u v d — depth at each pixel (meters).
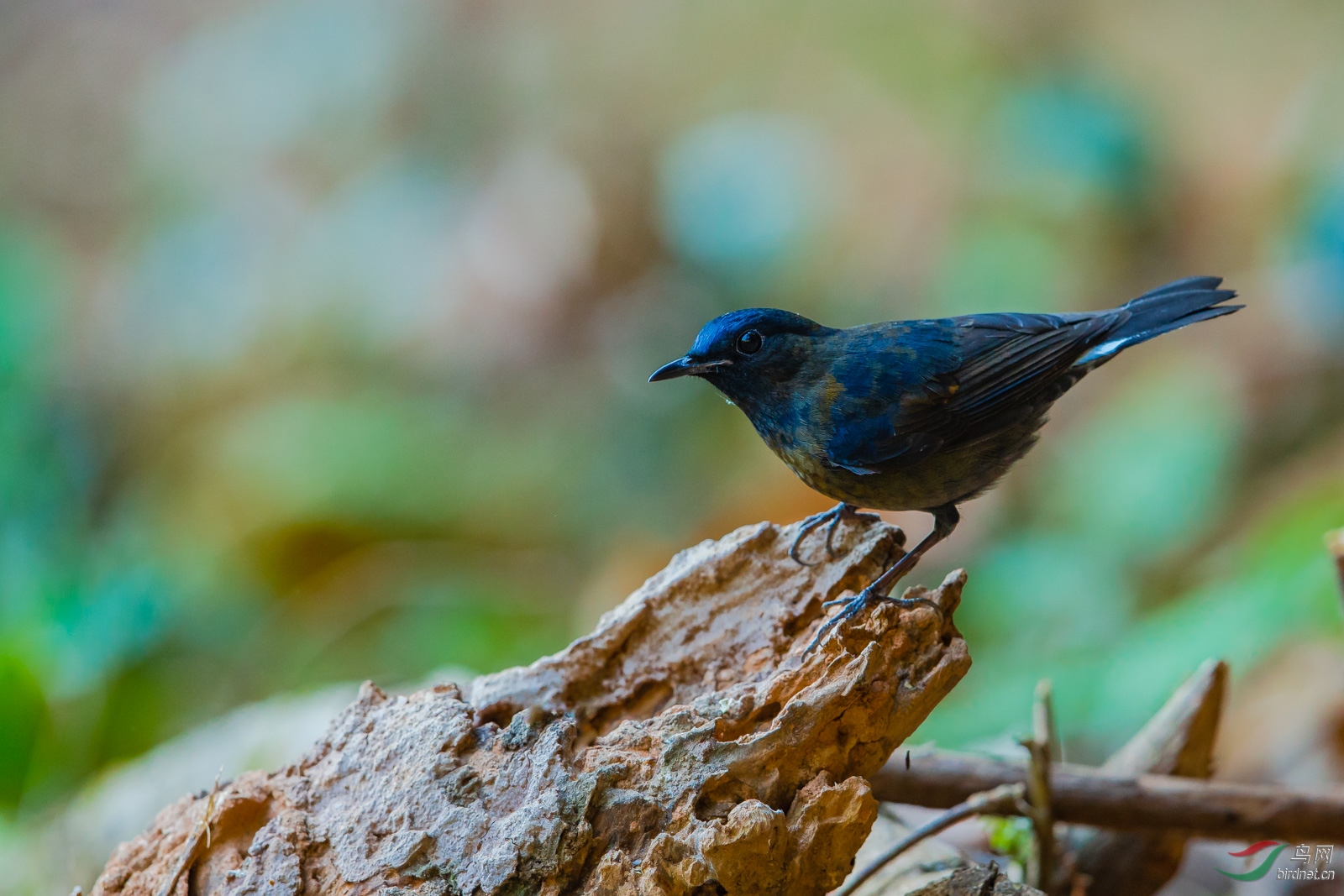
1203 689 6.48
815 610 5.20
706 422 16.16
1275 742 8.77
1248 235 16.28
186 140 20.73
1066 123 16.52
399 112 20.50
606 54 20.75
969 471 6.22
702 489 15.41
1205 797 5.93
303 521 13.97
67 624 11.04
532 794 4.48
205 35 21.52
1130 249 16.53
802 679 4.59
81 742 10.09
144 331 19.03
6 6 21.88
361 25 20.61
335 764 4.86
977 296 16.59
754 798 4.45
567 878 4.33
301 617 12.78
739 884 4.22
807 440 6.11
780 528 5.39
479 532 14.63
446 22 20.69
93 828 7.77
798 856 4.29
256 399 18.14
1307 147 16.28
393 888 4.41
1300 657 9.05
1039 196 16.58
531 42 20.77
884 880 5.78
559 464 15.85
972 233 17.03
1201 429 12.46
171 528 14.41
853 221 18.55
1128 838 6.54
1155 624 9.77
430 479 14.90
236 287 19.41
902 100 19.06
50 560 12.16
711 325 6.15
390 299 18.81
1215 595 9.63
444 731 4.71
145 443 17.56
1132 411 13.16
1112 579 11.73
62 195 20.94
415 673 12.20
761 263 18.05
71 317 18.70
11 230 18.86
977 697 9.75
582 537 15.15
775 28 20.34
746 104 20.19
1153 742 6.55
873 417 6.00
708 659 5.18
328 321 18.73
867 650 4.50
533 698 5.12
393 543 14.30
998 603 11.81
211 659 12.33
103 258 20.31
